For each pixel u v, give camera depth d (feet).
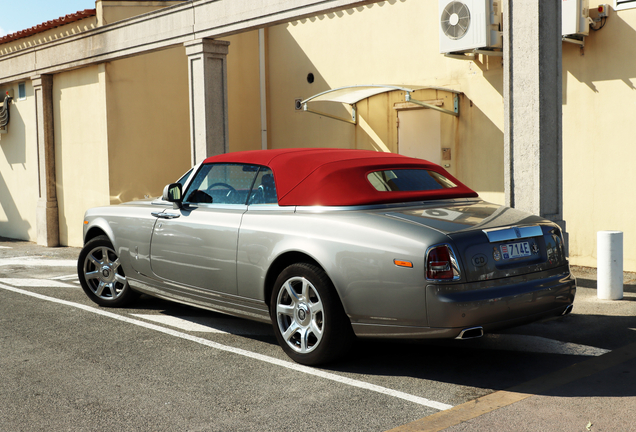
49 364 14.98
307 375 13.98
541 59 19.38
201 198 17.87
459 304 12.32
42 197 42.88
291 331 14.80
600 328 17.33
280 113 41.96
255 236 15.47
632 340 16.12
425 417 11.47
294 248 14.44
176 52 39.81
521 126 19.89
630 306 19.71
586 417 11.28
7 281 27.04
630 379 13.26
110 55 35.45
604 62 26.20
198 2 29.63
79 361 15.20
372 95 34.53
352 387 13.16
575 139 27.37
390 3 34.40
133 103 38.14
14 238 47.80
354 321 13.64
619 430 10.71
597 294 21.13
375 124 35.91
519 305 13.03
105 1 36.60
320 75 38.91
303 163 15.93
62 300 22.57
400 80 34.22
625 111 25.76
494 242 13.12
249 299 15.85
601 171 26.66
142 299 22.57
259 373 14.15
